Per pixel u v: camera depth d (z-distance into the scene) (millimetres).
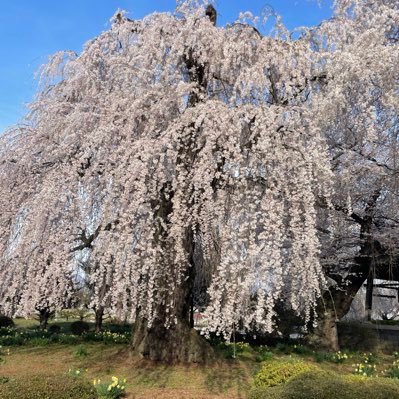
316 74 7457
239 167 6090
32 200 6688
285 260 6273
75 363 8172
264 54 7250
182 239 6465
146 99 6762
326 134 7984
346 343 11758
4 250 6809
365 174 8523
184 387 6691
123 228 5836
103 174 6398
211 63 7547
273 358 8852
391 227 9445
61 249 6188
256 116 6230
